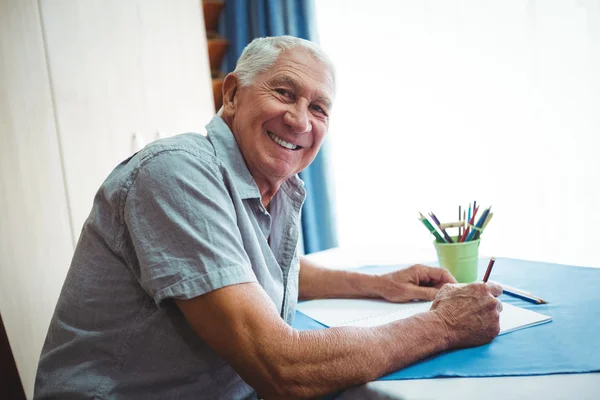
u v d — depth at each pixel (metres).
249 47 0.86
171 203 0.64
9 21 1.67
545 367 0.55
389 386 0.55
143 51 1.88
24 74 1.70
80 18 1.76
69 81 1.75
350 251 1.44
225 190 0.71
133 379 0.70
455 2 1.61
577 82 1.36
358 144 2.03
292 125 0.81
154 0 1.90
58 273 1.78
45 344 0.80
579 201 1.39
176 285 0.60
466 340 0.64
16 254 1.71
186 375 0.71
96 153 1.81
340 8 2.03
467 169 1.65
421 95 1.77
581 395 0.49
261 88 0.82
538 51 1.42
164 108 1.93
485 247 1.59
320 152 2.11
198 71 2.01
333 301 0.99
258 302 0.60
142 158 0.69
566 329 0.67
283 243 0.93
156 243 0.63
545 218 1.46
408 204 1.87
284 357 0.57
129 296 0.71
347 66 2.03
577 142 1.38
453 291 0.71
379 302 0.95
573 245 1.42
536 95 1.44
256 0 2.23
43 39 1.71
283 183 0.95
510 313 0.75
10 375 0.95
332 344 0.59
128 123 1.86
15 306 1.72
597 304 0.76
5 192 1.69
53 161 1.75
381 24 1.89
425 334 0.63
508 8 1.48
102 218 0.73
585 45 1.33
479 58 1.57
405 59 1.81
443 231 0.99
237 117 0.85
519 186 1.52
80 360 0.73
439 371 0.57
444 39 1.66
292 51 0.83
